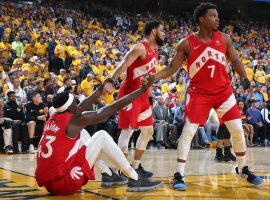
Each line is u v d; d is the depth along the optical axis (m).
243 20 24.78
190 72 3.87
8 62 11.18
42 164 3.28
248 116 10.12
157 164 5.84
